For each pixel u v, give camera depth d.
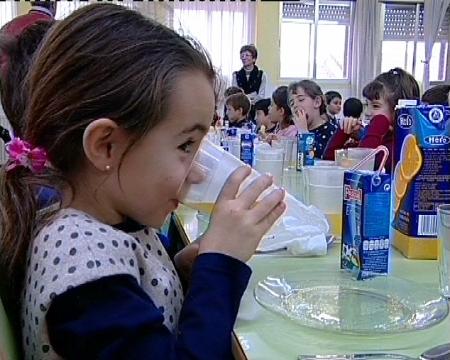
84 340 0.65
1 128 1.03
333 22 8.60
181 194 0.85
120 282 0.68
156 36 0.78
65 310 0.66
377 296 0.84
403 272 0.98
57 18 0.96
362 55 8.59
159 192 0.77
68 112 0.75
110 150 0.75
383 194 0.94
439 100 2.74
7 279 0.76
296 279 0.92
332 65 8.70
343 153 1.70
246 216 0.80
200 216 1.28
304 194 1.49
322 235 1.12
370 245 0.94
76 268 0.67
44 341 0.68
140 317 0.66
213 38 7.93
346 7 8.60
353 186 0.96
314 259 1.08
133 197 0.77
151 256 0.81
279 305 0.80
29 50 0.91
